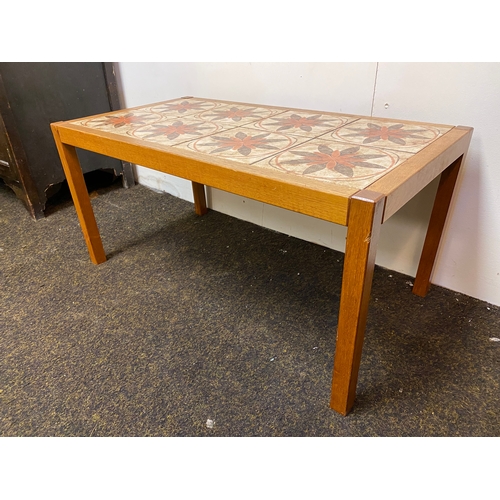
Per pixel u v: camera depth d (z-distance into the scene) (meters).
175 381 0.97
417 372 0.98
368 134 1.01
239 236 1.64
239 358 1.04
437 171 0.86
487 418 0.86
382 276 1.35
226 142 0.99
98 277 1.38
